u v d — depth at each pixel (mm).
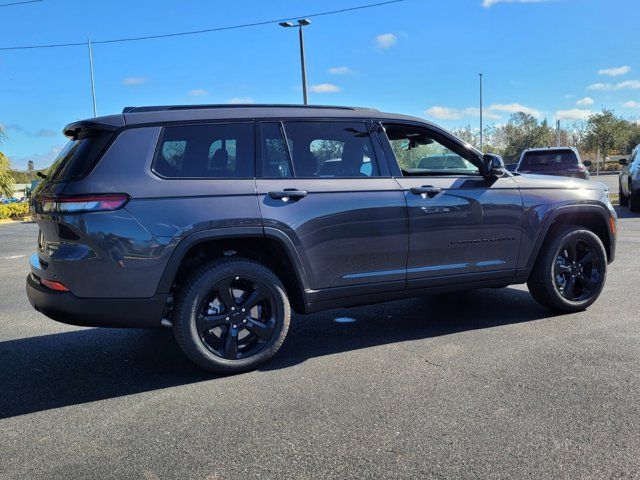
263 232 3951
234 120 4098
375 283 4406
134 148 3773
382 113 4660
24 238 16594
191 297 3857
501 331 4820
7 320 5867
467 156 4898
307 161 4262
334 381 3826
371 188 4355
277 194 4020
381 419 3213
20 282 8281
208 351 3939
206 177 3926
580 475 2584
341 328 5152
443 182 4652
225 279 3957
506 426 3076
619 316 5105
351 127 4477
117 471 2756
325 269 4219
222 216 3844
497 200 4816
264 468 2738
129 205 3666
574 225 5270
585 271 5328
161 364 4348
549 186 5129
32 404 3627
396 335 4852
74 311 3662
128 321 3748
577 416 3170
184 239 3766
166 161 3852
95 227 3594
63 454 2943
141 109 4043
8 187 29719
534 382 3666
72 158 3789
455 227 4641
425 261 4570
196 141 3971
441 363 4090
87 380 4039
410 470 2670
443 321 5227
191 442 3023
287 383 3830
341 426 3146
